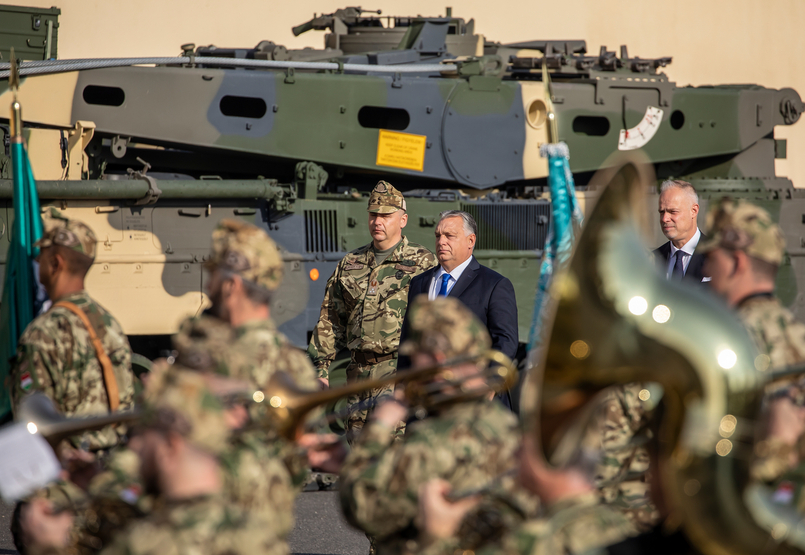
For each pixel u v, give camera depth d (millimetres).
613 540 9070
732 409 8453
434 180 37062
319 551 22312
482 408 10266
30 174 16703
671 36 72438
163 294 28750
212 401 8602
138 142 32969
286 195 30547
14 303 16172
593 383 8461
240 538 8141
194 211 29406
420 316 10555
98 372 13047
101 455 13016
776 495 9875
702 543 8750
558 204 13664
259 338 11344
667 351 8398
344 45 40469
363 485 10141
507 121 36500
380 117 37312
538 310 13914
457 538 9938
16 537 12547
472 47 40750
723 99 40438
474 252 32844
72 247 13250
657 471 9961
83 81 31391
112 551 8133
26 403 11391
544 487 8906
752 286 11156
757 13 74812
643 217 8562
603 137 38375
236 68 34938
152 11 59812
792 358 10625
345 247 31344
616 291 8352
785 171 76312
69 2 57531
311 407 10898
